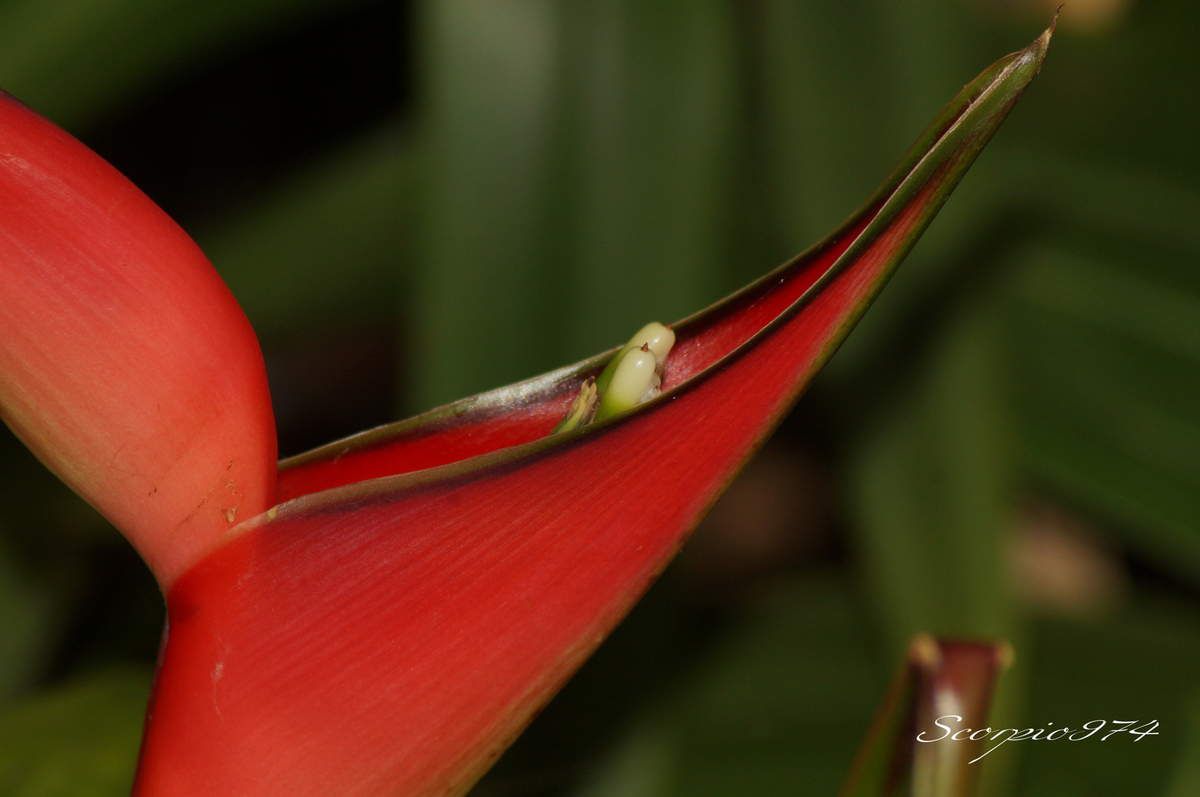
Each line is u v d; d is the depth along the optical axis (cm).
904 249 43
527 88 61
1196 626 78
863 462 69
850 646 76
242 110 98
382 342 109
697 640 77
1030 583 99
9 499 73
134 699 60
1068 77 79
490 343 60
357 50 97
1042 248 76
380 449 46
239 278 76
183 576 44
